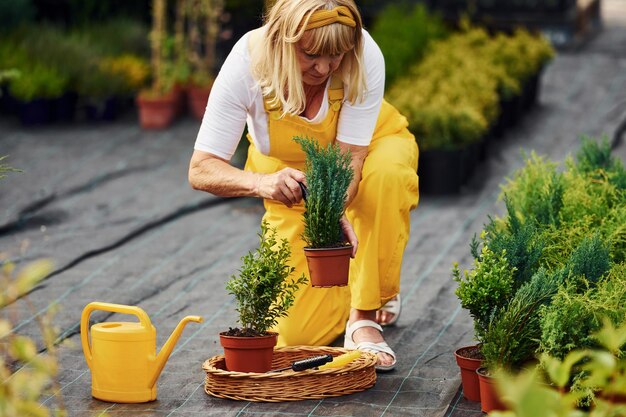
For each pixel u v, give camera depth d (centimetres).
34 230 616
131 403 349
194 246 584
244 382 347
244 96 376
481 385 330
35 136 843
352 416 335
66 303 477
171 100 887
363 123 383
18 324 443
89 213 649
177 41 941
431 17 1066
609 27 1377
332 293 401
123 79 926
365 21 1202
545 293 330
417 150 411
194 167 379
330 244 354
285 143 387
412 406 345
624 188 454
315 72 364
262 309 356
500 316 334
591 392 305
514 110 853
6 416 228
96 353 351
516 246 358
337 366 354
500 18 1250
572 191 434
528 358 334
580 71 1048
